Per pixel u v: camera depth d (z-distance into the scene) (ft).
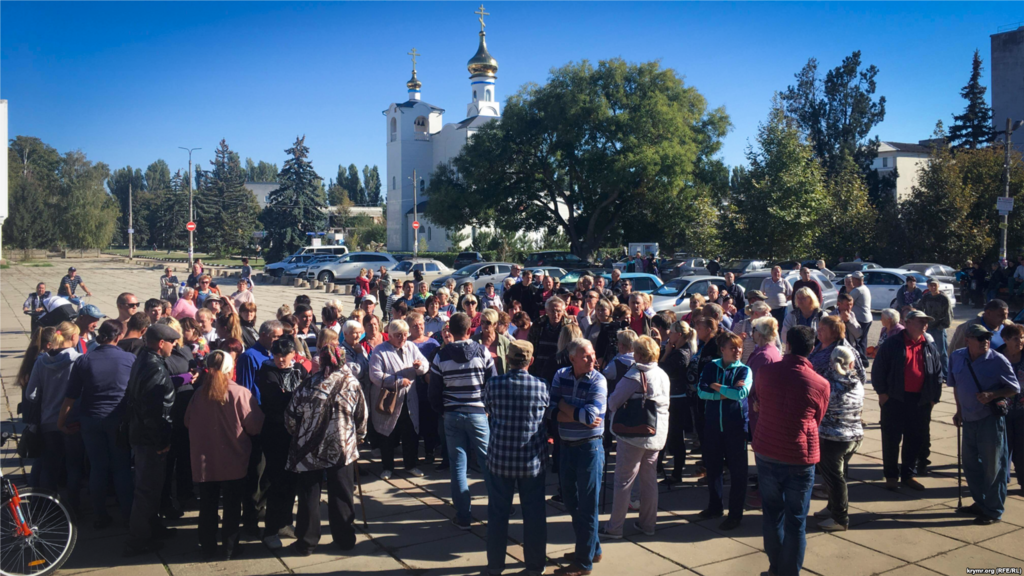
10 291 97.86
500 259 161.58
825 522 17.43
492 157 131.03
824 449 17.12
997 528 17.43
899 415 20.04
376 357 20.47
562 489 15.52
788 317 27.04
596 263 136.46
